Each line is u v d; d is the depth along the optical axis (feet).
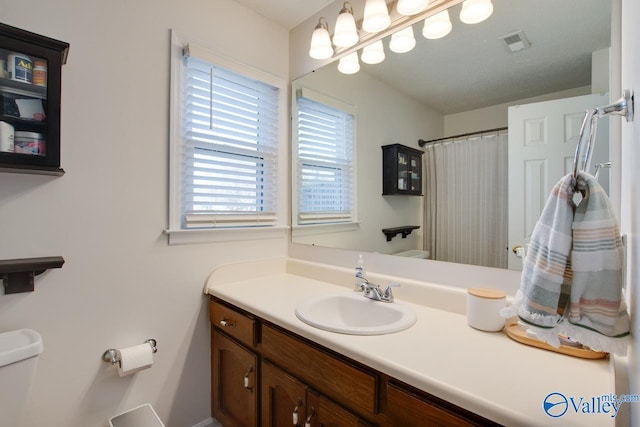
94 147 4.10
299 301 4.34
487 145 3.87
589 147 2.21
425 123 4.43
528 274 2.21
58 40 3.56
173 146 4.81
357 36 4.75
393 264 4.81
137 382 4.53
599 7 3.11
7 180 3.54
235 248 5.60
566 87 3.30
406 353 2.80
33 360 3.25
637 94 1.61
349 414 3.00
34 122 3.42
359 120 5.25
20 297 3.62
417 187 4.52
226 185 5.55
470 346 2.96
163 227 4.74
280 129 6.32
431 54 4.36
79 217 4.00
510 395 2.16
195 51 4.94
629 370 1.91
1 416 3.05
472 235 3.99
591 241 1.98
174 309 4.88
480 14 3.90
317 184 5.93
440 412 2.35
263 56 5.97
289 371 3.72
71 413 3.98
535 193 3.51
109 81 4.21
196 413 5.15
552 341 2.05
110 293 4.26
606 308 1.94
